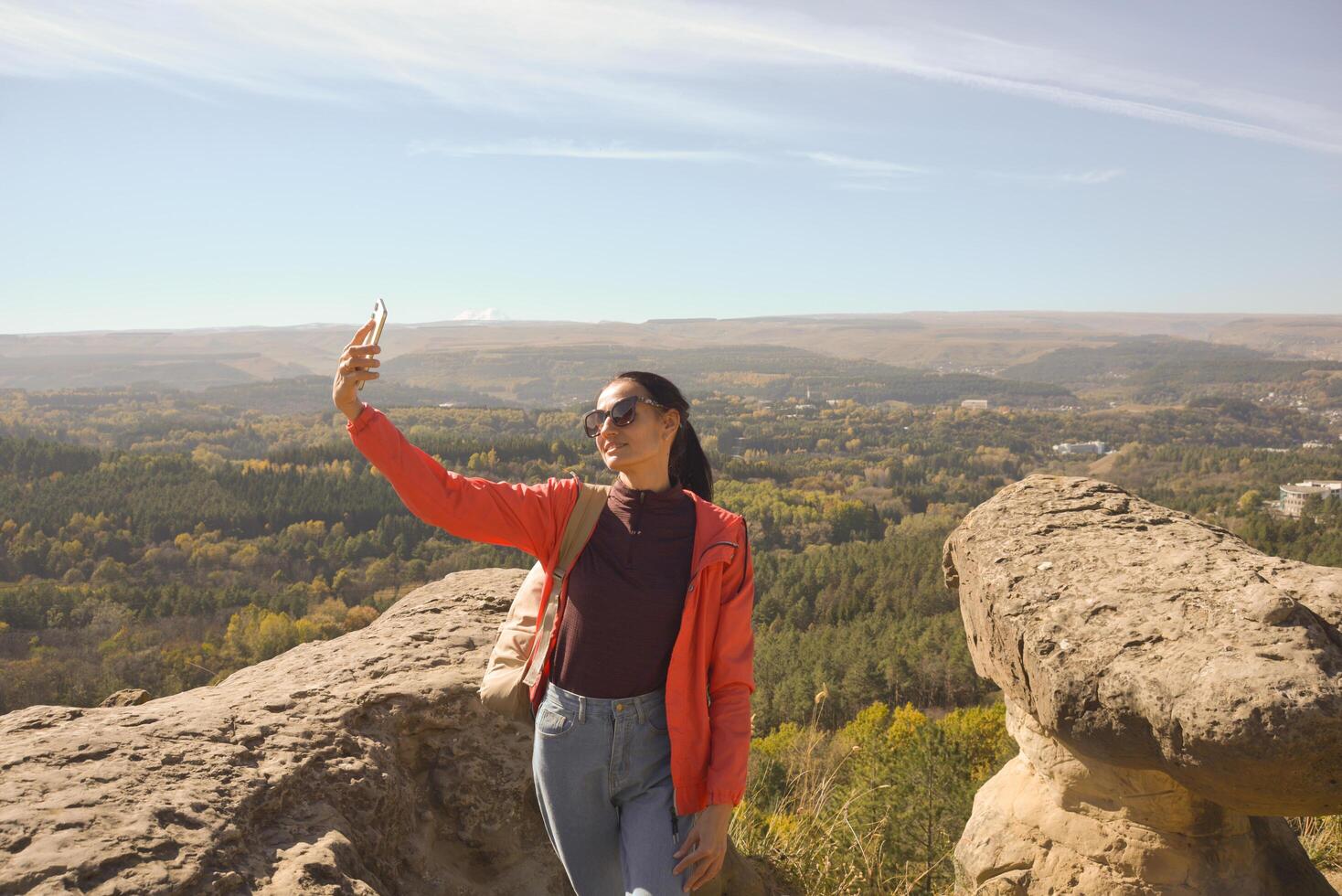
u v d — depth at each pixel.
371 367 1.70
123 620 63.22
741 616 1.83
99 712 2.13
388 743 2.38
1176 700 2.30
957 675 55.53
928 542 97.06
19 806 1.59
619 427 1.81
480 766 2.54
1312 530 70.62
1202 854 3.02
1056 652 2.71
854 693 54.53
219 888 1.56
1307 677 2.16
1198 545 2.92
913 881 3.63
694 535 1.82
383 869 2.12
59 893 1.40
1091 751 2.63
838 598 82.75
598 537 1.81
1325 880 3.20
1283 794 2.17
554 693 1.79
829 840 3.73
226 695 2.43
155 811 1.67
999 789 3.68
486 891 2.42
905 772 9.16
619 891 1.85
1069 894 3.23
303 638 62.75
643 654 1.75
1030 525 3.31
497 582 3.68
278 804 1.91
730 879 2.94
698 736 1.78
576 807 1.79
